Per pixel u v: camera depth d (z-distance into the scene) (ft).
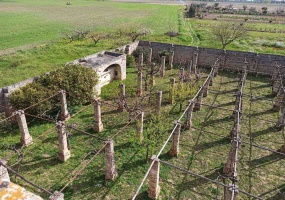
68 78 86.63
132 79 117.39
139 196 54.39
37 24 236.63
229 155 58.18
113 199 53.67
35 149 68.28
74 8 377.30
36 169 61.26
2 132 74.64
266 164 65.05
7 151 66.69
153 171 49.93
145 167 62.64
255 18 288.51
